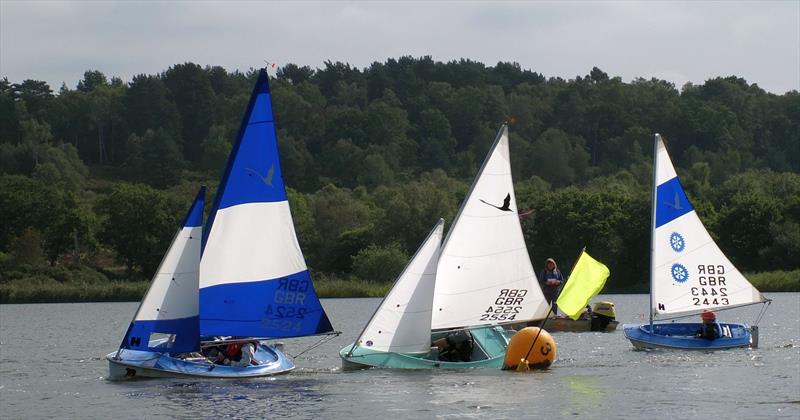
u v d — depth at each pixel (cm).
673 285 7525
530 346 6309
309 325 6184
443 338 6600
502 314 6462
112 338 9988
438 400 5238
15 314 15788
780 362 6631
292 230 6175
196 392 5494
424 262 6272
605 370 6312
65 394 5584
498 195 6469
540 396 5353
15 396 5572
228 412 4956
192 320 5862
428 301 6253
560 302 7744
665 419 4775
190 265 5862
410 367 6272
